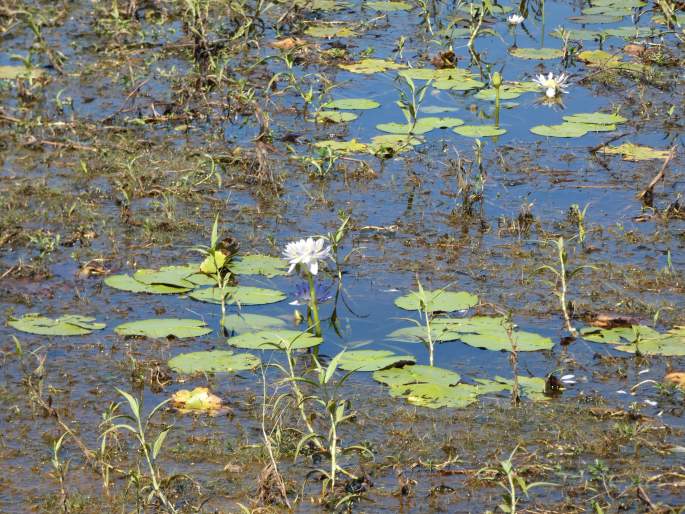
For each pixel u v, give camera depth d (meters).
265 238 10.62
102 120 13.52
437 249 10.39
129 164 11.98
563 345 8.66
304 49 16.09
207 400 7.77
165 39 16.48
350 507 6.60
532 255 10.24
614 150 12.76
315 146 12.84
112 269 9.98
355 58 15.98
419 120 13.67
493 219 11.05
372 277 9.81
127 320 9.06
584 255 10.23
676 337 8.65
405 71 15.37
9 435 7.43
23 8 17.55
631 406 7.76
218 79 14.27
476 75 15.34
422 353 8.56
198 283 9.65
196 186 11.83
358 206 11.38
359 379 8.16
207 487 6.83
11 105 14.08
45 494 6.75
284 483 6.82
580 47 16.38
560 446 7.26
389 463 7.08
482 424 7.54
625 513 6.54
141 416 7.67
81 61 15.60
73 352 8.55
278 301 9.34
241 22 16.95
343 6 18.52
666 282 9.68
